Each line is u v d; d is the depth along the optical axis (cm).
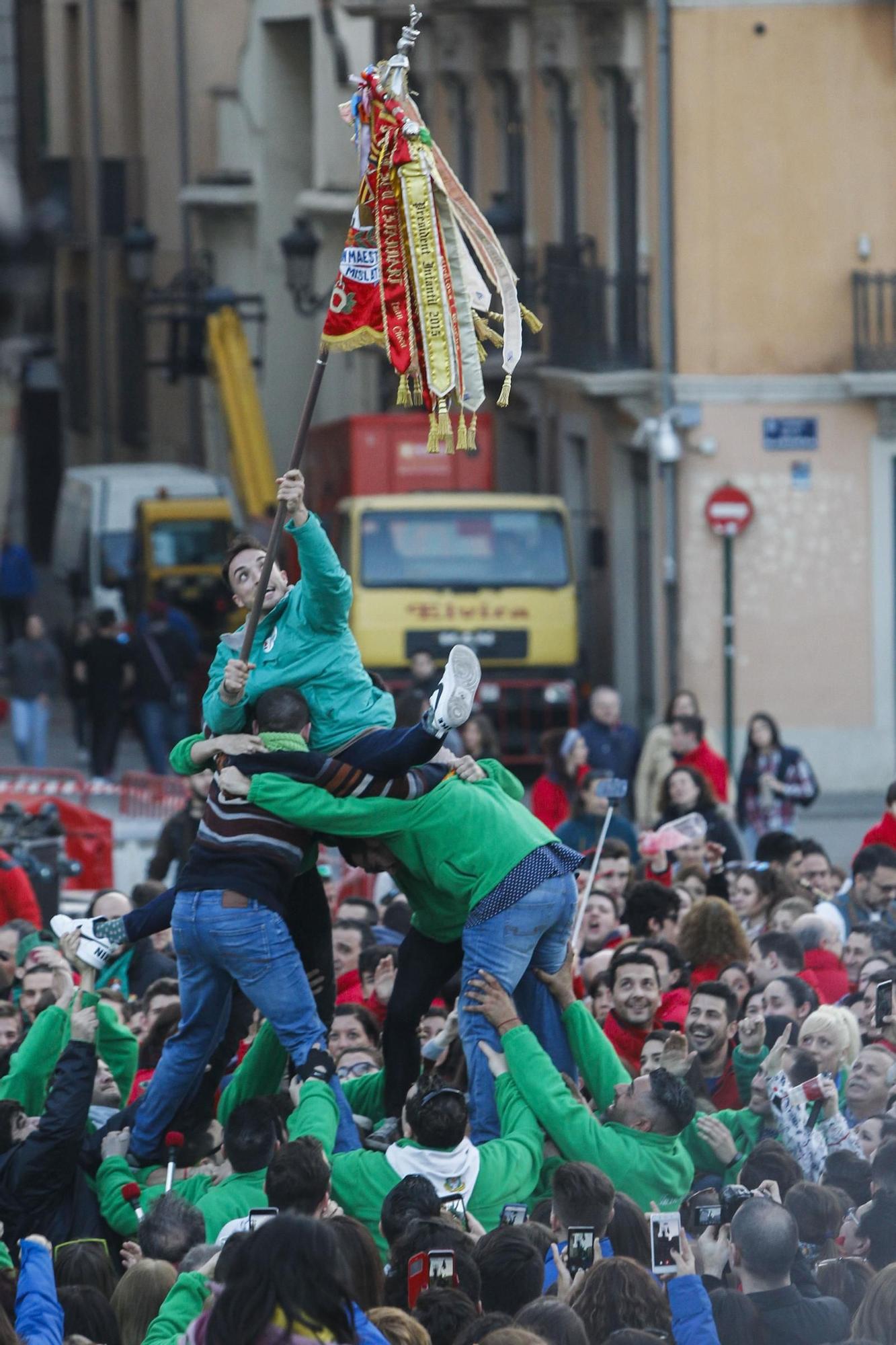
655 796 5253
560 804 4728
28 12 13100
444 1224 1884
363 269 2172
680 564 8000
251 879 2177
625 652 8769
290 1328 1412
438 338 2112
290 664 2205
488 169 10238
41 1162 2153
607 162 8800
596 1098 2331
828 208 7981
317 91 11656
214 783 2225
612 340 8675
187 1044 2266
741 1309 1820
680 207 7988
